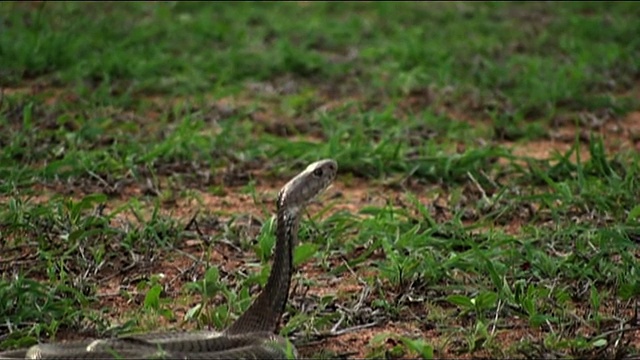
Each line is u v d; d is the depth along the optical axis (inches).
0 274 402.0
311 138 632.4
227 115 659.4
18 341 340.5
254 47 853.2
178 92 706.8
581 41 883.4
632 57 830.5
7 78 716.7
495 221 472.4
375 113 645.9
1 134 580.1
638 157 544.4
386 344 348.5
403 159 553.0
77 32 835.4
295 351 313.0
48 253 402.6
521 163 583.2
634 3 1059.3
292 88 732.7
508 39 908.0
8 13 890.7
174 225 454.6
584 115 676.1
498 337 352.5
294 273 408.8
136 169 531.8
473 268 398.9
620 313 372.5
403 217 477.1
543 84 727.1
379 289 389.7
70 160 528.1
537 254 408.8
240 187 535.5
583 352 334.6
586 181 503.5
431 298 382.9
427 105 699.4
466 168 540.1
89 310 370.9
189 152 565.0
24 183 507.5
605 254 413.7
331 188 534.6
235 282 398.6
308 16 984.3
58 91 702.5
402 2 1046.4
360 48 868.0
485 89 728.3
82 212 470.0
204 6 992.2
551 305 372.2
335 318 366.9
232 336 317.4
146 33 847.1
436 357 337.4
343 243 439.5
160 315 366.6
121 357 301.0
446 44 866.1
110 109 657.6
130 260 422.3
